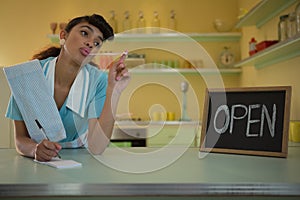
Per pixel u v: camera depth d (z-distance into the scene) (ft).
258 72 10.62
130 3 13.87
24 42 13.80
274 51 7.47
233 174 2.76
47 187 2.46
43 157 3.46
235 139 4.00
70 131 4.65
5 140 8.43
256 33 10.94
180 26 13.84
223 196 2.46
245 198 2.48
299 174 2.75
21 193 2.46
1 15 13.82
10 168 3.15
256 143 3.85
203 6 13.88
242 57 13.20
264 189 2.43
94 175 2.75
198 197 2.49
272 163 3.32
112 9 13.85
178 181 2.50
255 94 4.04
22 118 4.61
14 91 4.47
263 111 3.91
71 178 2.64
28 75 4.49
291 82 7.75
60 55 4.54
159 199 2.50
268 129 3.83
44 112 4.47
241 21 10.27
